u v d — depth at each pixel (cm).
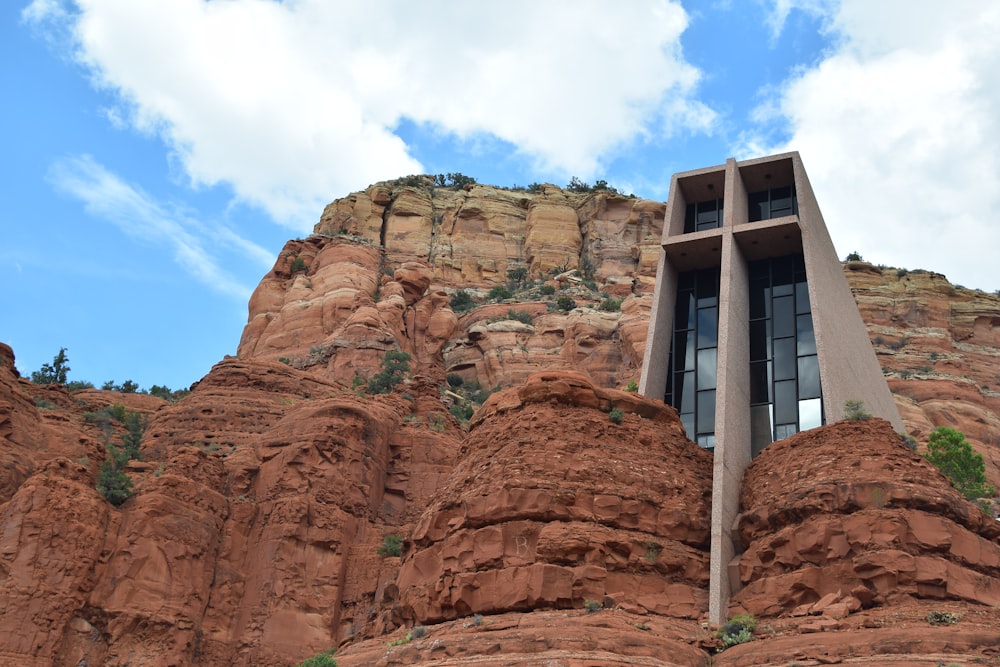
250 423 7488
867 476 3903
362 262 11206
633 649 3416
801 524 3866
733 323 4888
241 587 6125
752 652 3447
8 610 5297
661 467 4212
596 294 11762
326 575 6244
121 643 5547
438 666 3409
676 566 3909
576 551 3800
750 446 4750
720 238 5188
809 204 5275
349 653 4016
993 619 3456
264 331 10619
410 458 7131
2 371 6856
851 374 5122
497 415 4409
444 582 3900
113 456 6775
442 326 10581
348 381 9325
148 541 5825
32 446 6450
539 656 3338
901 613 3488
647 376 4997
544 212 13288
